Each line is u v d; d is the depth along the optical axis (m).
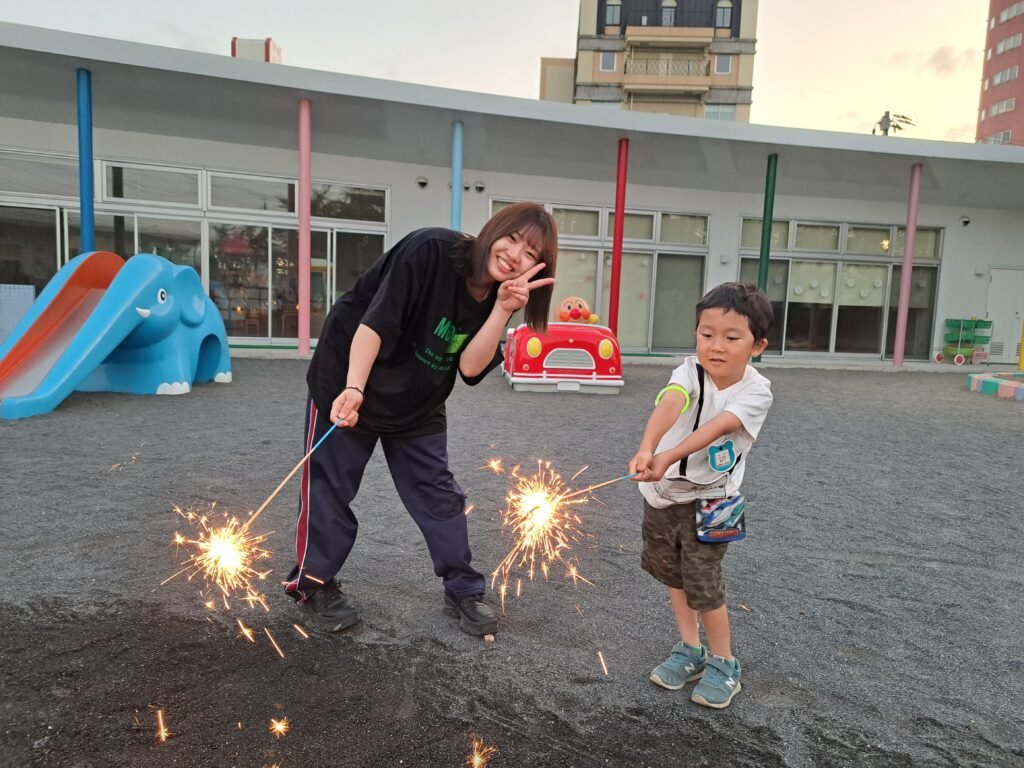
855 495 4.45
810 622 2.58
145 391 7.42
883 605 2.76
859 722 1.94
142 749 1.68
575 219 13.83
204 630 2.32
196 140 11.86
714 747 1.80
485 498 4.03
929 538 3.62
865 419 7.56
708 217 14.25
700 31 41.41
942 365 14.59
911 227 13.18
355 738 1.76
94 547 3.03
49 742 1.70
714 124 11.84
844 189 14.20
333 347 2.24
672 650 2.21
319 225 12.61
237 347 11.93
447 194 13.15
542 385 8.78
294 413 6.55
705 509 1.95
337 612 2.36
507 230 2.05
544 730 1.84
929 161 12.93
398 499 3.93
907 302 13.54
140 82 10.09
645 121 11.63
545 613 2.56
